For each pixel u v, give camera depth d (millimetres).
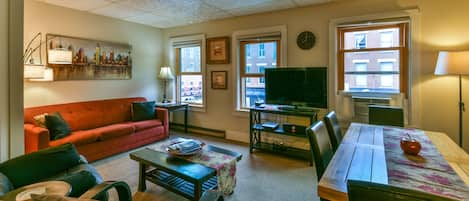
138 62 4852
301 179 2820
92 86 4105
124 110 4301
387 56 3273
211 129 4824
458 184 1199
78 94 3920
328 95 3588
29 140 2852
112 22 4367
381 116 2766
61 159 1992
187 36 4965
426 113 3072
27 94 3371
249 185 2664
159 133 4309
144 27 4941
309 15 3676
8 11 2068
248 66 4379
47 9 3504
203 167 2154
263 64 4215
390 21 3141
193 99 5164
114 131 3547
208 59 4723
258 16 4121
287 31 3863
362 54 3416
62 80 3707
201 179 1966
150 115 4383
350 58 3494
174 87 5320
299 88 3570
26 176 1756
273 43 4102
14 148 2129
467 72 2480
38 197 1056
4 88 2064
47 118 3025
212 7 3744
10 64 2090
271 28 3994
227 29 4473
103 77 4242
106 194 1608
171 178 2496
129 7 3746
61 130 3092
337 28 3512
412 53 3070
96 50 4113
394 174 1321
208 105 4832
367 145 1844
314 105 3463
